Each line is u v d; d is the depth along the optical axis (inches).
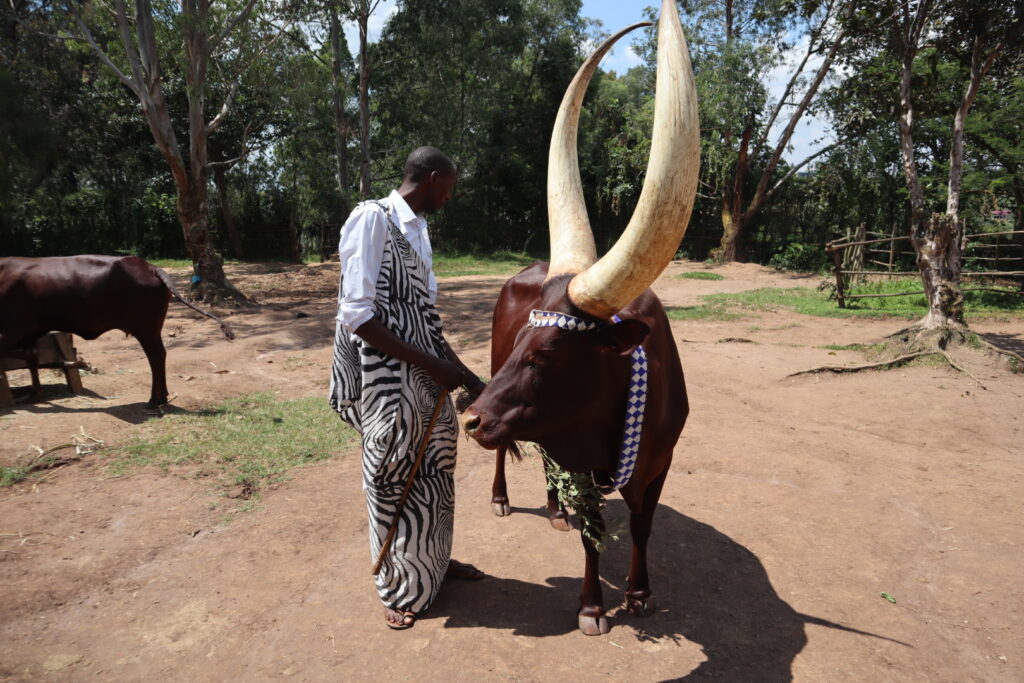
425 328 110.2
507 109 1051.3
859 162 872.9
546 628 114.6
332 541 143.0
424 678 102.2
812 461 189.8
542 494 166.9
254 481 171.2
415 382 106.1
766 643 111.7
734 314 455.8
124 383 263.1
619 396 101.5
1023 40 324.8
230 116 851.4
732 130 860.6
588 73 102.9
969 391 258.1
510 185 1097.4
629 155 1014.4
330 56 853.8
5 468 169.5
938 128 749.3
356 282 99.5
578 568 133.3
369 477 108.0
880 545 144.8
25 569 129.1
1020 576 133.6
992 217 727.1
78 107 765.9
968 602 125.1
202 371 298.5
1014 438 211.3
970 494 170.4
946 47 351.9
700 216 1016.9
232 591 125.1
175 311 487.5
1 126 454.3
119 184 902.4
